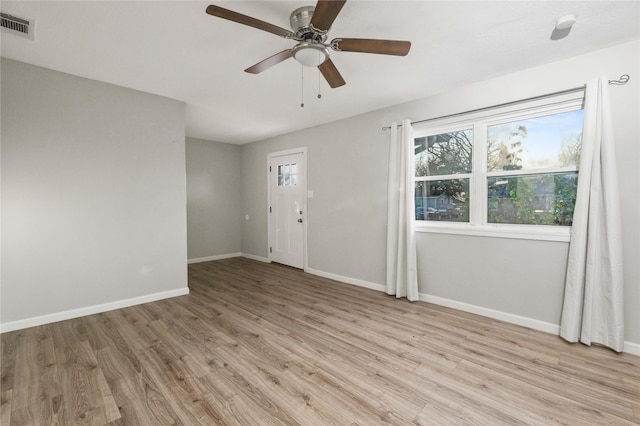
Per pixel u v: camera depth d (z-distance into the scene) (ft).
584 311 7.89
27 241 8.70
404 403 5.61
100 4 5.92
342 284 13.66
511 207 9.60
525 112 9.06
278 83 9.91
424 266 11.35
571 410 5.44
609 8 6.08
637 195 7.39
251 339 8.16
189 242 18.37
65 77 9.18
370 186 12.90
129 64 8.58
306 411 5.38
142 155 10.77
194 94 10.98
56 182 9.11
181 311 10.19
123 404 5.53
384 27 6.75
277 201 17.89
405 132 11.32
